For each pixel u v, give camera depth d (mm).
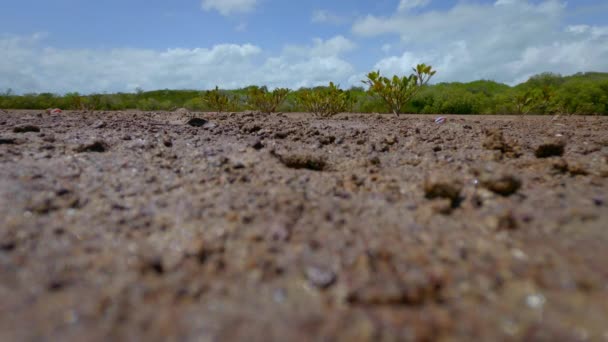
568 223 762
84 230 727
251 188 973
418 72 3244
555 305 509
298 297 536
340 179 1079
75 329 466
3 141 1362
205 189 960
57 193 877
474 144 1682
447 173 1170
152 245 680
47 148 1331
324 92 3803
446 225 770
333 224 764
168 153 1343
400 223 779
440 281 563
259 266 610
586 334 455
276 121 2738
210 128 2141
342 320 485
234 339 450
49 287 547
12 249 648
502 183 923
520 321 480
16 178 965
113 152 1340
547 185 1022
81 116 2949
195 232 723
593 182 1041
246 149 1401
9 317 485
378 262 619
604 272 577
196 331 463
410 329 466
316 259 628
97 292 540
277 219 774
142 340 449
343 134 1992
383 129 2262
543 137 1926
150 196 905
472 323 479
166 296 534
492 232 733
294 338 452
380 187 1019
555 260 619
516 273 583
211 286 560
